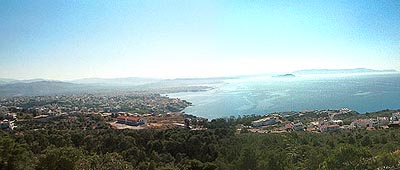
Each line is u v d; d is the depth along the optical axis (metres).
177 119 106.19
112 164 41.16
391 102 169.50
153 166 49.88
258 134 65.88
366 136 60.25
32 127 78.31
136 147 56.03
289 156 44.53
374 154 41.38
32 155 39.31
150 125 89.19
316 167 40.78
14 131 68.75
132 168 44.44
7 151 31.62
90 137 60.28
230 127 78.75
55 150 32.66
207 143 57.59
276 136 60.91
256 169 38.53
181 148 57.12
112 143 58.16
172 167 49.91
